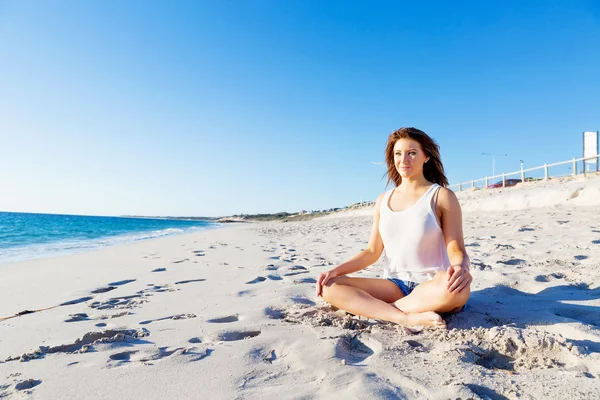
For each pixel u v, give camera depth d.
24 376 1.82
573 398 1.44
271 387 1.63
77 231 24.86
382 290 2.67
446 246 2.59
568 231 6.52
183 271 5.20
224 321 2.75
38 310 3.24
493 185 22.81
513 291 3.16
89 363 1.96
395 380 1.66
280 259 6.15
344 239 10.09
